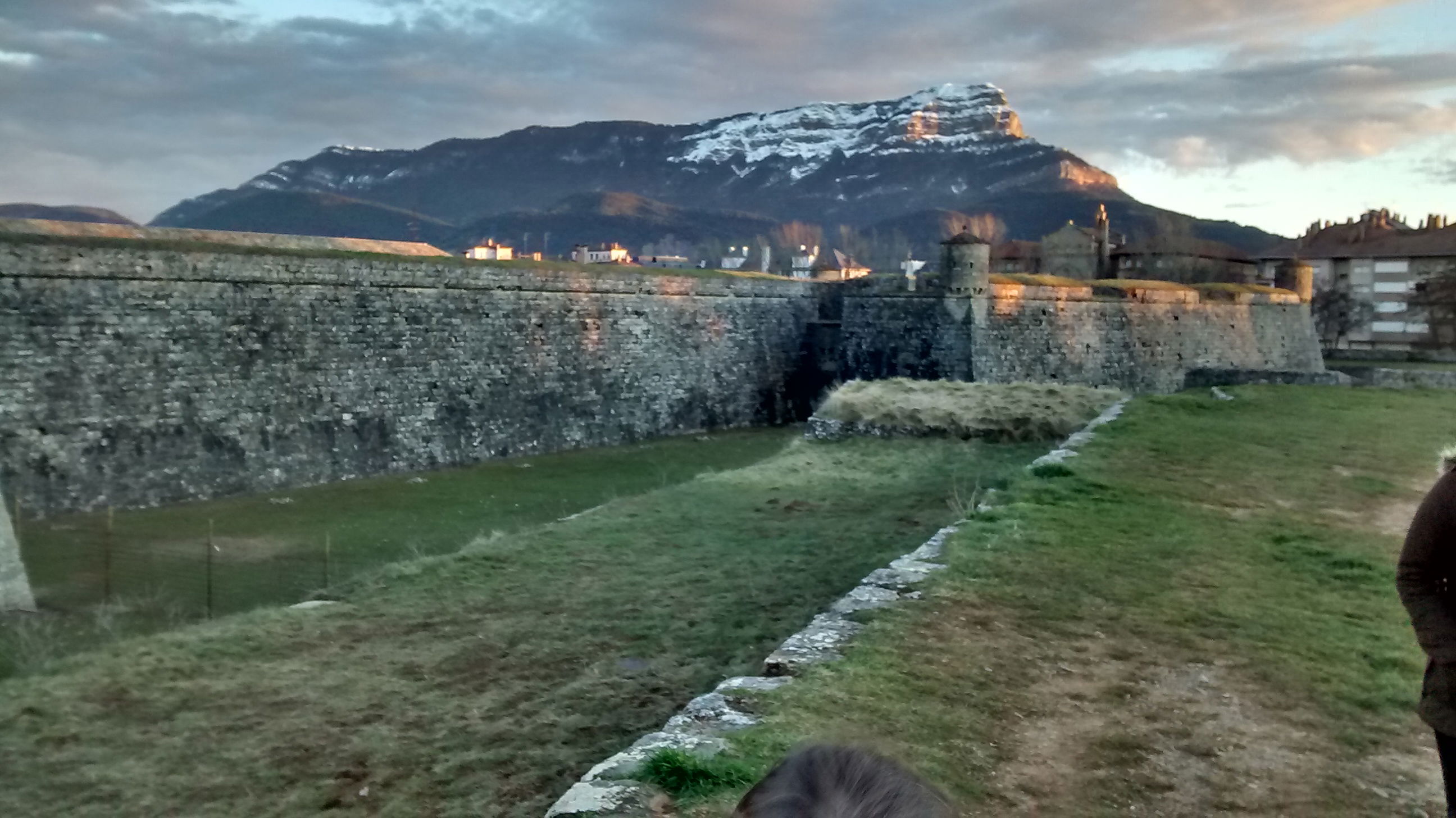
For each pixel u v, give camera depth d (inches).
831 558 695.7
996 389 1432.1
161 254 1137.4
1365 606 428.1
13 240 1026.7
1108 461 768.3
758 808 83.6
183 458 1147.3
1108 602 422.0
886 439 1258.0
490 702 453.1
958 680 329.7
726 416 1974.7
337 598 664.4
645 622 565.3
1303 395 1268.5
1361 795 261.0
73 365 1061.1
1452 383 1413.6
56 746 421.1
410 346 1408.7
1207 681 337.4
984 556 487.8
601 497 1193.4
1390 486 706.2
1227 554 509.0
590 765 380.2
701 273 2046.0
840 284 2231.8
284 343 1258.6
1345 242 3868.1
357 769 386.6
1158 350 2212.1
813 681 322.3
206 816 355.6
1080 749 282.8
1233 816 248.2
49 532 968.9
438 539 945.5
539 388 1601.9
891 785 84.0
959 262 1952.5
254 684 488.1
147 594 755.4
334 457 1302.9
